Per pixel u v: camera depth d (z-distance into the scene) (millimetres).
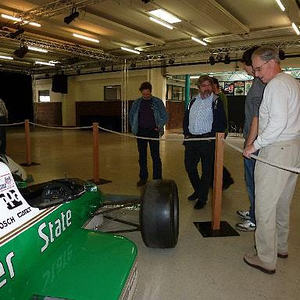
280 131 2043
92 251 1774
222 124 3701
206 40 12453
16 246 1362
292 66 12539
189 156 3953
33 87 22328
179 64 14984
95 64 18156
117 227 3172
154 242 2518
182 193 4609
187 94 17688
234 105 17719
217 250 2740
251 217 3188
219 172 3074
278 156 2133
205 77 3652
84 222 2277
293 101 2105
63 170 6242
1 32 10773
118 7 8852
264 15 9430
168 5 8578
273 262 2318
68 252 1754
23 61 18172
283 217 2510
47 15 9289
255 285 2193
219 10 8258
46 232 1639
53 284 1432
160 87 15984
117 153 8703
